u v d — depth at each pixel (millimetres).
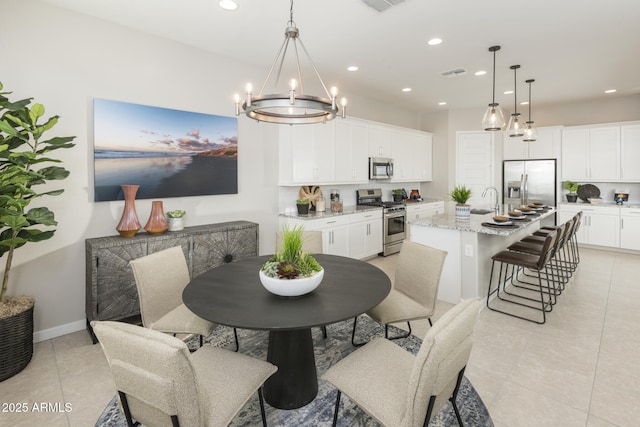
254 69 4105
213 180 3738
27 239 2248
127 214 2961
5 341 2209
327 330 2918
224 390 1446
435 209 6574
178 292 2354
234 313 1607
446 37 3346
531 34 3283
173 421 1172
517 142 6668
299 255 1924
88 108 2900
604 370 2285
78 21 2828
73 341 2750
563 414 1879
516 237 4480
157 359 1119
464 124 6656
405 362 1610
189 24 3055
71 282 2883
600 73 4496
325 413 1917
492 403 1976
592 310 3289
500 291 3871
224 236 3447
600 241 5875
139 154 3180
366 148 5414
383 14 2885
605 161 5883
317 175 4672
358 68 4238
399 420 1280
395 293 2484
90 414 1914
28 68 2609
